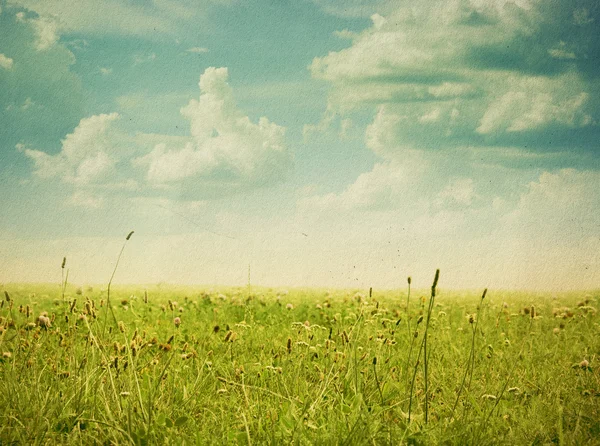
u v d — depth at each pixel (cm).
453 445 293
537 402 344
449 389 389
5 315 605
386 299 901
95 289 994
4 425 296
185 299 842
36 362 397
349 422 301
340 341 480
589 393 364
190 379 391
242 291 1038
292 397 348
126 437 287
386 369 407
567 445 287
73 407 326
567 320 619
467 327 636
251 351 505
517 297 870
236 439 291
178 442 286
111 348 418
